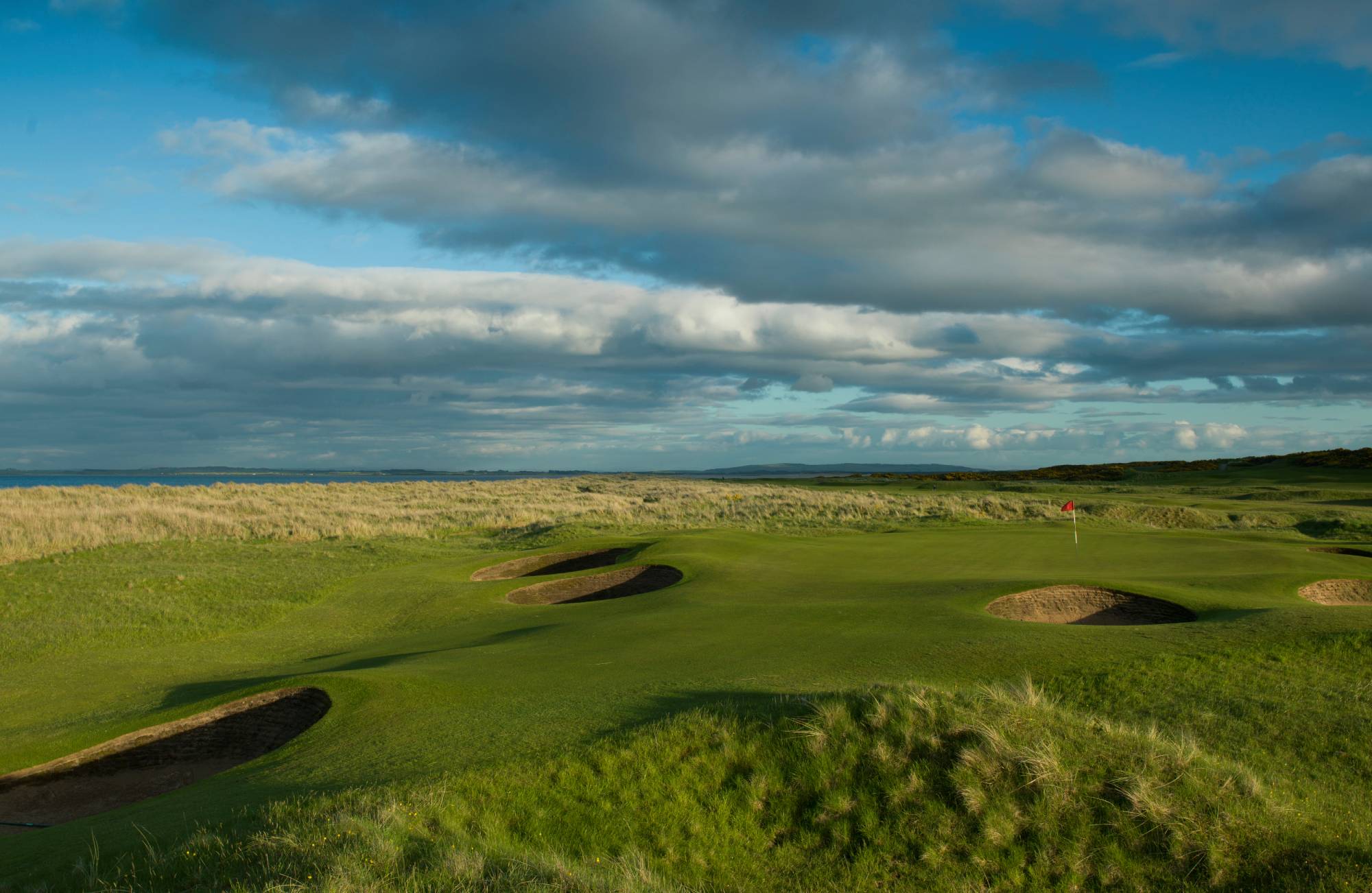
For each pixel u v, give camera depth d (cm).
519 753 926
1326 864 770
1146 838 809
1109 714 1103
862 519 4141
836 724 948
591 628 1688
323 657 1814
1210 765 905
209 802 890
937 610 1652
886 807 855
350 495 6272
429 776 880
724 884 772
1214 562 2445
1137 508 4391
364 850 713
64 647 1892
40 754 1189
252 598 2345
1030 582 1914
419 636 1947
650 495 6431
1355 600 1972
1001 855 804
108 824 864
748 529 3744
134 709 1395
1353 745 998
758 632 1529
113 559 2831
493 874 692
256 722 1308
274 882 669
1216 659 1259
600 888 690
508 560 2880
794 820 854
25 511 3812
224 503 4847
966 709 969
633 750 920
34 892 695
